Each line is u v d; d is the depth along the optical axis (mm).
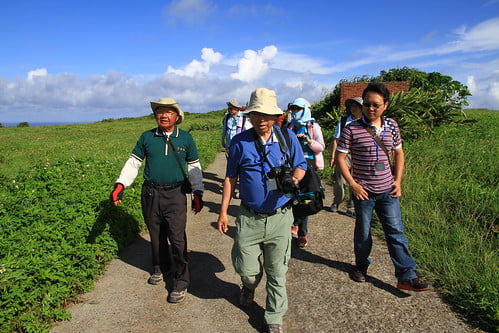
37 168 7160
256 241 2816
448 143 9016
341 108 16141
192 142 3523
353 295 3342
